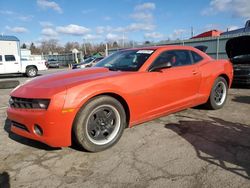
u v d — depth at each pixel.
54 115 2.97
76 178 2.72
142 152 3.30
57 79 3.51
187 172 2.77
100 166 2.96
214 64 5.11
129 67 4.02
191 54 4.81
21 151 3.43
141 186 2.53
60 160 3.14
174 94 4.25
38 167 2.98
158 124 4.38
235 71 8.15
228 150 3.30
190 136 3.81
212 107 5.19
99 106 3.29
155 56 4.11
